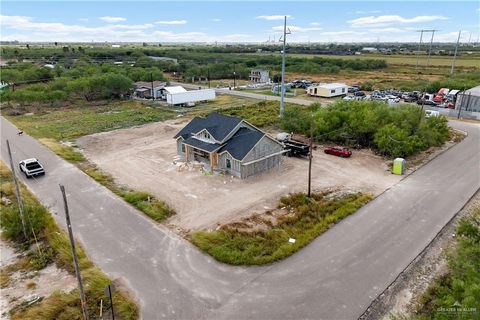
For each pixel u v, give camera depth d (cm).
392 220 2439
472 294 1335
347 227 2359
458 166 3462
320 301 1688
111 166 3538
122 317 1605
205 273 1903
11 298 1750
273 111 5941
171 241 2209
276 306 1659
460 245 1912
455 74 10025
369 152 3938
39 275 1923
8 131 4881
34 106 6731
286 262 1991
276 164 3481
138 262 2003
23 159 3741
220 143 3334
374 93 7525
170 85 8900
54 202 2752
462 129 4875
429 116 4406
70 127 5097
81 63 12225
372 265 1955
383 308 1645
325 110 4541
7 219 2305
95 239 2239
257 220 2452
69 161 3666
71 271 1939
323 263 1977
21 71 9525
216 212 2577
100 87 7225
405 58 17888
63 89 7244
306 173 3331
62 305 1661
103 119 5581
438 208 2600
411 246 2128
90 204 2717
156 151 3984
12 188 2997
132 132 4803
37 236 2286
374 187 3002
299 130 4566
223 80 10944
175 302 1695
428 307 1648
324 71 12319
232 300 1703
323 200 2759
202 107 6550
